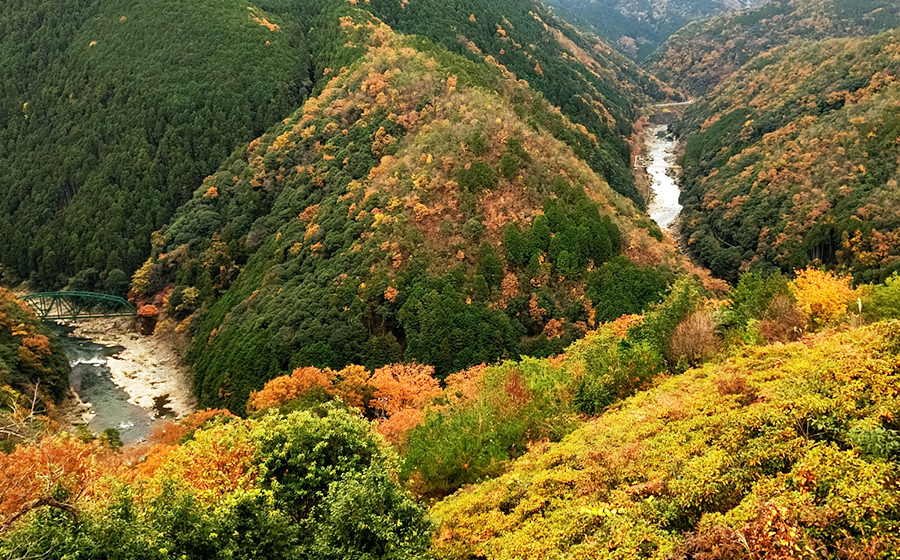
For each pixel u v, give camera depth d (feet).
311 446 51.47
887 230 242.58
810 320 89.86
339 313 191.62
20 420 66.03
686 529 39.58
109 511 38.86
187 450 52.42
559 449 60.95
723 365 70.90
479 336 175.22
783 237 277.23
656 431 56.13
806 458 39.88
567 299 188.65
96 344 268.00
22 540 37.09
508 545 45.37
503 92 305.94
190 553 39.40
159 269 286.05
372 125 260.42
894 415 42.14
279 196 277.03
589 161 317.63
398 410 126.62
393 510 44.70
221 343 215.72
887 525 32.30
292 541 43.73
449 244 195.93
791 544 31.83
